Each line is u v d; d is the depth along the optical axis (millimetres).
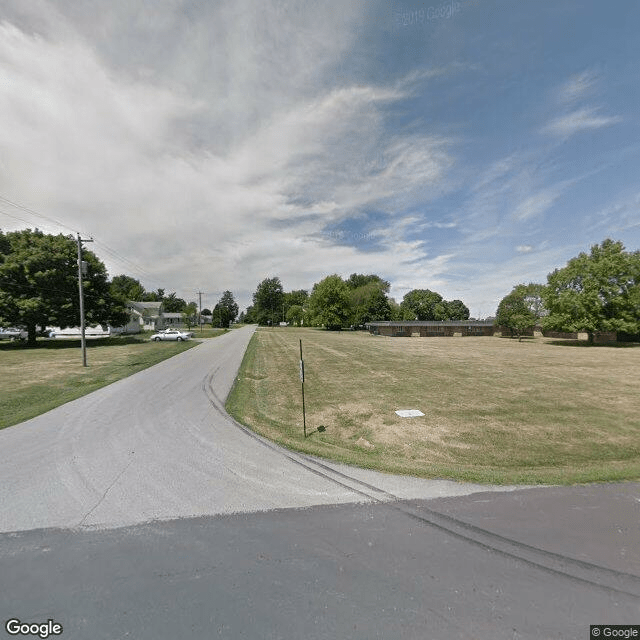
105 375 15328
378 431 8234
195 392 11953
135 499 4648
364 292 77625
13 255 29234
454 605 2758
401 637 2457
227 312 89438
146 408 9742
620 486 4961
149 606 2785
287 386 13703
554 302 36750
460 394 12203
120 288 97375
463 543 3604
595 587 2951
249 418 8930
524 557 3361
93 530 3912
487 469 5930
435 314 89000
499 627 2547
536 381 14680
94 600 2859
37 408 9641
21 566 3285
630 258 34531
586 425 8625
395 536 3746
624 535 3734
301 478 5316
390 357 23719
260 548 3553
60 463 5891
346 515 4207
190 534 3822
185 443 6949
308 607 2754
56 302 29656
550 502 4500
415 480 5230
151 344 32594
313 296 73812
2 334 42438
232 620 2635
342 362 20938
